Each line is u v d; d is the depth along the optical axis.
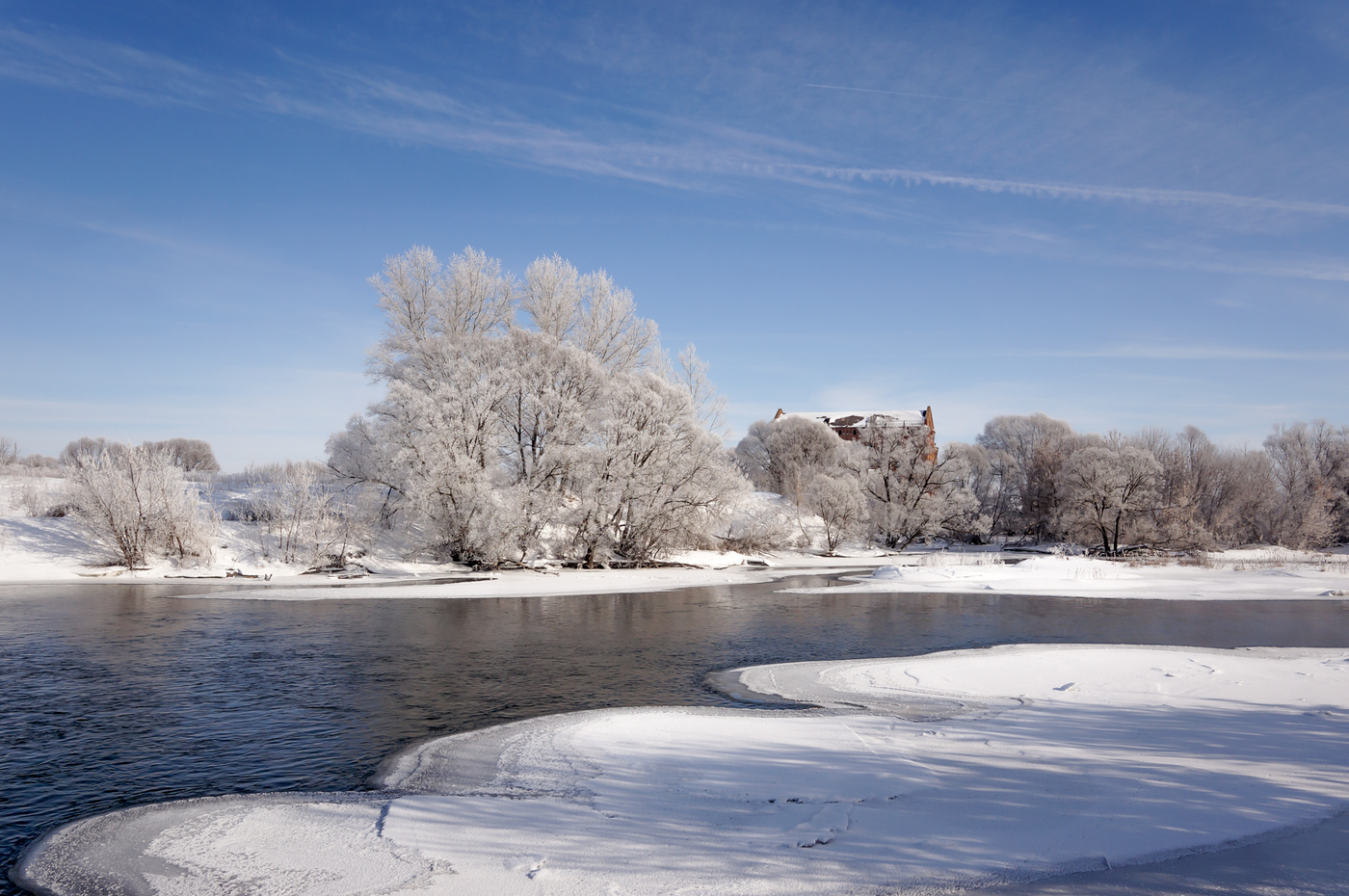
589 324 56.31
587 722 13.27
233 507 52.34
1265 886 6.99
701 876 7.18
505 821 8.69
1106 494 61.78
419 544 47.12
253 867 7.69
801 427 87.12
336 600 32.88
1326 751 10.92
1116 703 14.12
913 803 9.02
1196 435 84.38
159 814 9.30
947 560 52.06
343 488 49.00
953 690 15.68
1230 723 12.59
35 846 8.40
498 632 24.55
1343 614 28.84
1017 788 9.47
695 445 49.41
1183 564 49.44
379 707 14.74
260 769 11.07
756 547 59.91
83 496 40.47
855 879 7.13
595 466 47.78
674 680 17.20
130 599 31.91
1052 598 34.56
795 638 23.45
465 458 43.44
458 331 51.78
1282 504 74.94
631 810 8.94
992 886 6.99
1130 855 7.63
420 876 7.32
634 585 40.97
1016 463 88.31
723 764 10.66
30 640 22.25
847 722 13.06
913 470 69.62
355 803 9.55
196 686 16.56
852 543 70.62
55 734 12.88
